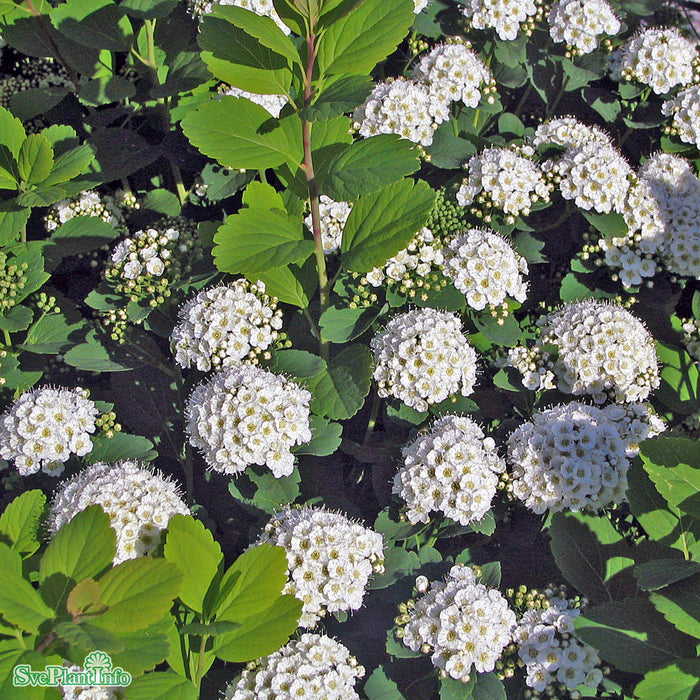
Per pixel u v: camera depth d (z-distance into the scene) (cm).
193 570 36
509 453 43
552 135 51
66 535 35
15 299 46
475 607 39
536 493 42
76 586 33
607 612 39
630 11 59
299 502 45
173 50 55
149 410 48
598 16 53
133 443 44
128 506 39
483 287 45
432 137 50
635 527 46
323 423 43
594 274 51
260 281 45
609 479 42
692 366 50
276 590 36
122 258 47
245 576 37
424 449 42
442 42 57
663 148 54
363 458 46
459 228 49
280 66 40
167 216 54
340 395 44
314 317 48
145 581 34
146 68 55
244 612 36
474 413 46
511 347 46
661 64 53
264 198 44
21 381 47
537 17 54
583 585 41
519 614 42
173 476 48
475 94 51
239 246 42
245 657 36
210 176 51
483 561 43
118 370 46
